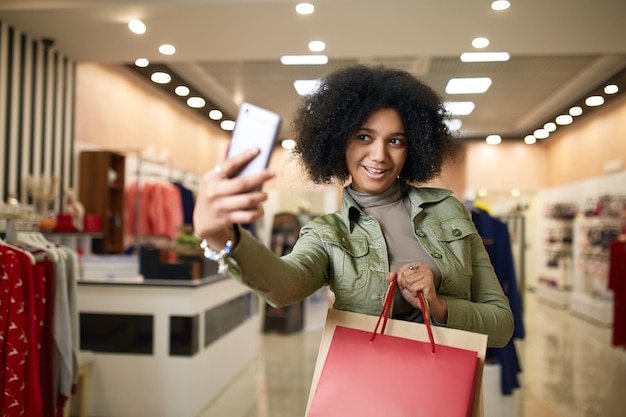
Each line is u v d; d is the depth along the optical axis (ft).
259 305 26.37
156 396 13.84
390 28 15.57
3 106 15.48
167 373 13.85
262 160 2.83
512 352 11.69
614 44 16.85
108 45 17.29
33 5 14.42
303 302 26.99
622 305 22.82
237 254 3.05
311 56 17.99
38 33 16.35
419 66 21.71
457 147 5.19
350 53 17.69
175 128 29.37
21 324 8.80
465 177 41.96
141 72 22.99
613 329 23.16
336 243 4.15
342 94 4.47
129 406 13.92
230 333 17.40
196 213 2.81
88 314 14.16
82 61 19.06
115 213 20.06
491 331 4.08
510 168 42.11
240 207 2.68
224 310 16.83
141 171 22.79
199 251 15.60
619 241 23.39
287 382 17.44
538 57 20.77
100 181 19.36
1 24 15.38
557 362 20.75
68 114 18.86
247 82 23.75
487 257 4.65
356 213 4.44
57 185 17.29
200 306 14.52
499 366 11.35
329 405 3.66
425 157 4.54
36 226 12.51
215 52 17.67
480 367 3.59
